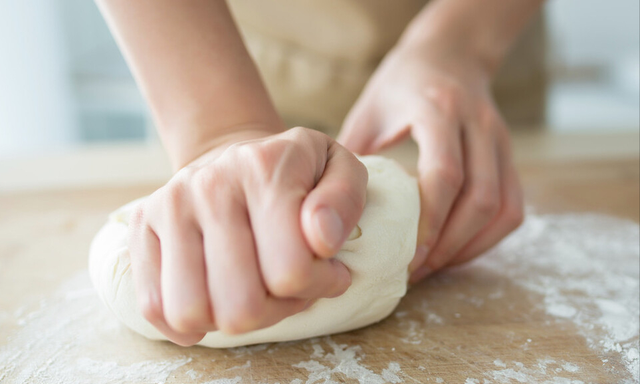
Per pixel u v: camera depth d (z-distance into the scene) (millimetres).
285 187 243
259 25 719
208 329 247
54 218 534
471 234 371
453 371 300
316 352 317
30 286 399
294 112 785
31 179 637
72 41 1175
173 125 318
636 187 575
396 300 338
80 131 1225
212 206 247
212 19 328
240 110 319
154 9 320
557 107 1371
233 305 235
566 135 765
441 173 359
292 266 232
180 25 320
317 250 233
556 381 291
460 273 403
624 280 388
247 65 333
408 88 429
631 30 1380
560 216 505
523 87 783
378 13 668
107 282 320
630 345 319
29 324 353
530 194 565
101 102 1218
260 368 305
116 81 1210
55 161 684
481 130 401
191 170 265
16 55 1128
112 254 324
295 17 697
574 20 1387
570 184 590
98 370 309
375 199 327
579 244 444
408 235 326
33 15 1126
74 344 332
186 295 239
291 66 730
